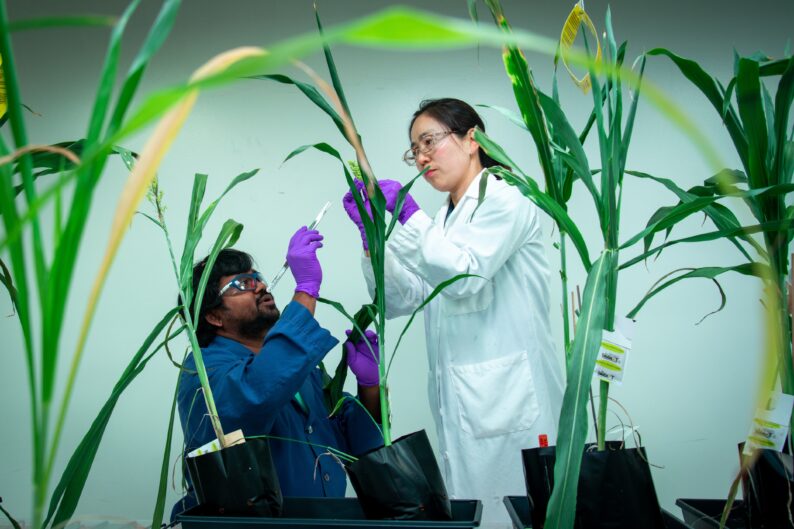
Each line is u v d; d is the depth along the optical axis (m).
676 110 0.25
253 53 0.32
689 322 2.45
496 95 2.58
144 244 2.66
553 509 0.65
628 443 2.39
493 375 1.70
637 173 1.01
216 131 2.68
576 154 0.86
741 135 0.84
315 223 1.53
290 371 1.14
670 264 2.47
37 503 0.38
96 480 2.57
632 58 2.55
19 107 0.39
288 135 2.66
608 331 0.85
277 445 1.27
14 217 0.39
